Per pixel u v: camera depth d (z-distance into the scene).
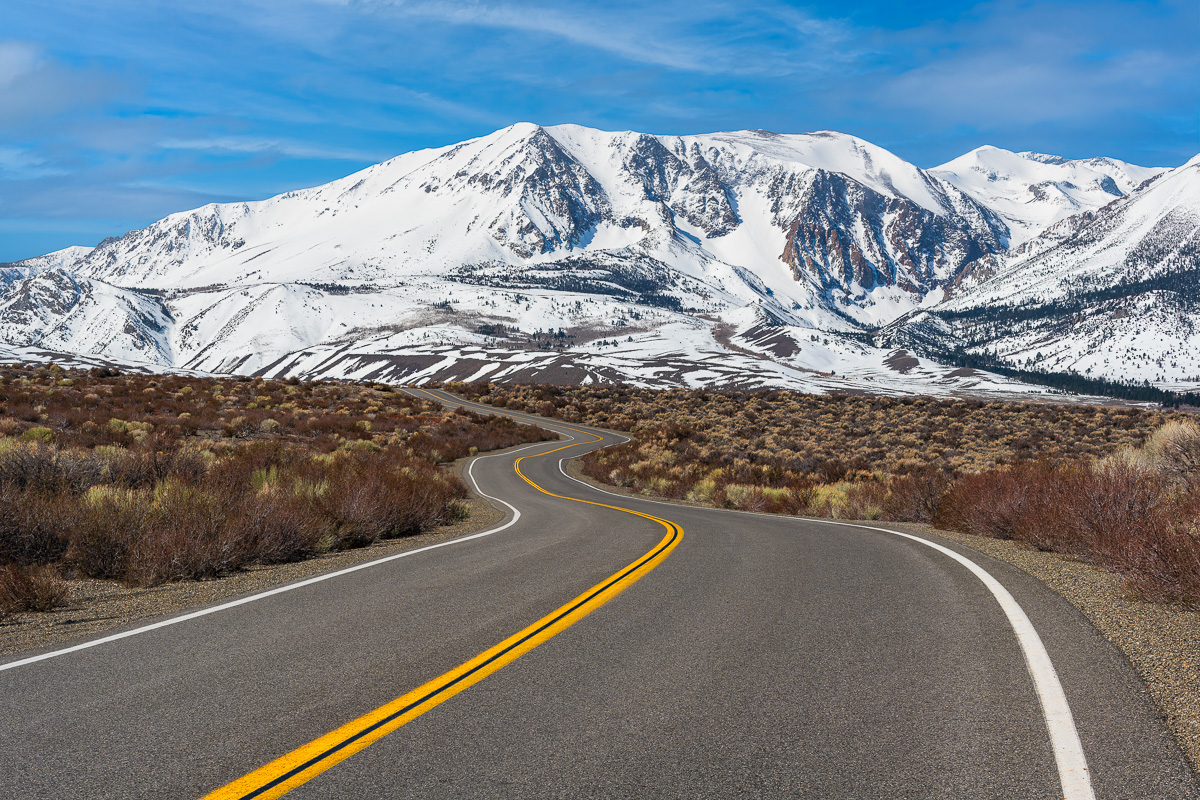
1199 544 5.98
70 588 7.64
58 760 3.34
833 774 3.15
